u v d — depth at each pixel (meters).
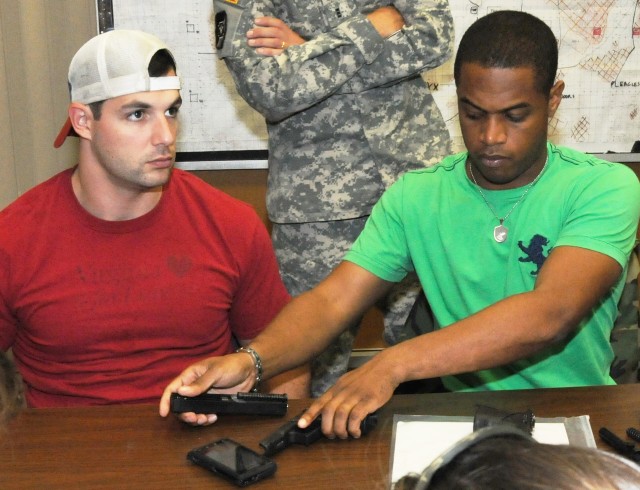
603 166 1.38
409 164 2.08
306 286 2.13
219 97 2.66
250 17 1.94
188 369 1.21
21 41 2.46
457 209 1.46
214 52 2.63
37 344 1.46
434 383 1.48
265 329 1.36
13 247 1.43
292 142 2.06
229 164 2.71
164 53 1.38
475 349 1.18
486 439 0.44
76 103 1.38
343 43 1.90
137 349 1.46
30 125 2.52
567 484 0.40
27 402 1.47
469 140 1.32
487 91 1.26
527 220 1.40
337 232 2.09
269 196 2.14
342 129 2.03
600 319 1.42
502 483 0.40
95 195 1.43
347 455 1.06
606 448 1.05
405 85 2.07
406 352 1.19
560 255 1.30
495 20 1.28
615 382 1.51
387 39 1.93
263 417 1.17
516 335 1.19
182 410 1.14
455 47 2.71
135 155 1.36
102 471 1.03
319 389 2.29
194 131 2.68
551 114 1.36
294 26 1.99
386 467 1.03
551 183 1.39
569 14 2.72
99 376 1.46
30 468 1.04
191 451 1.05
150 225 1.47
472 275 1.45
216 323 1.51
